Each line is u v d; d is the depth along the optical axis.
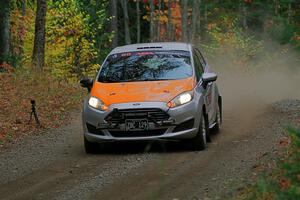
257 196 9.77
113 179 12.50
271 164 12.15
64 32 34.38
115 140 15.15
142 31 81.00
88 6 46.41
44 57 32.41
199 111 15.30
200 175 12.40
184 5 53.72
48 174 13.36
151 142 15.34
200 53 18.61
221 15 60.25
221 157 14.16
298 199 8.80
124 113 15.09
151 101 15.09
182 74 16.22
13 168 14.25
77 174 13.20
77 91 28.30
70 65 34.66
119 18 78.69
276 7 55.12
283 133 16.14
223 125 20.08
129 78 16.22
